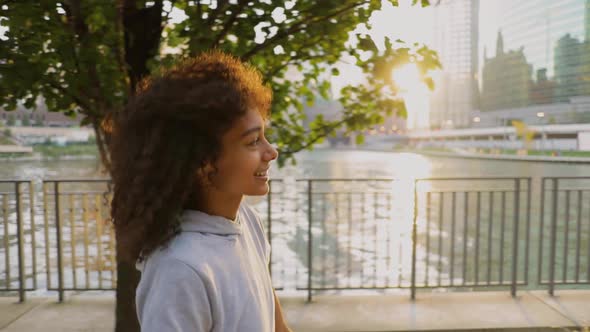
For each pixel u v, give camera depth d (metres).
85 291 4.34
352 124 2.87
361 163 50.69
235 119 0.75
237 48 2.18
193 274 0.69
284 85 2.91
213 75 0.81
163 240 0.72
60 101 2.31
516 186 4.15
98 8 2.06
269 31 2.18
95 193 4.05
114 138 0.78
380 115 2.91
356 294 4.34
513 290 4.15
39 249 5.87
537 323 3.53
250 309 0.77
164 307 0.67
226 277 0.74
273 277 5.30
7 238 4.03
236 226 0.82
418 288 4.27
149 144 0.72
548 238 8.01
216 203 0.80
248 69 0.90
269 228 4.07
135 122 0.75
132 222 0.73
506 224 9.63
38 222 6.61
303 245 6.97
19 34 2.10
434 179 4.11
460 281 5.22
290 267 5.74
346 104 2.94
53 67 2.29
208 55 0.92
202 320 0.70
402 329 3.45
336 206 4.80
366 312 3.79
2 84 2.10
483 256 6.54
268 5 2.09
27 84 2.12
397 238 7.68
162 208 0.71
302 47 2.53
